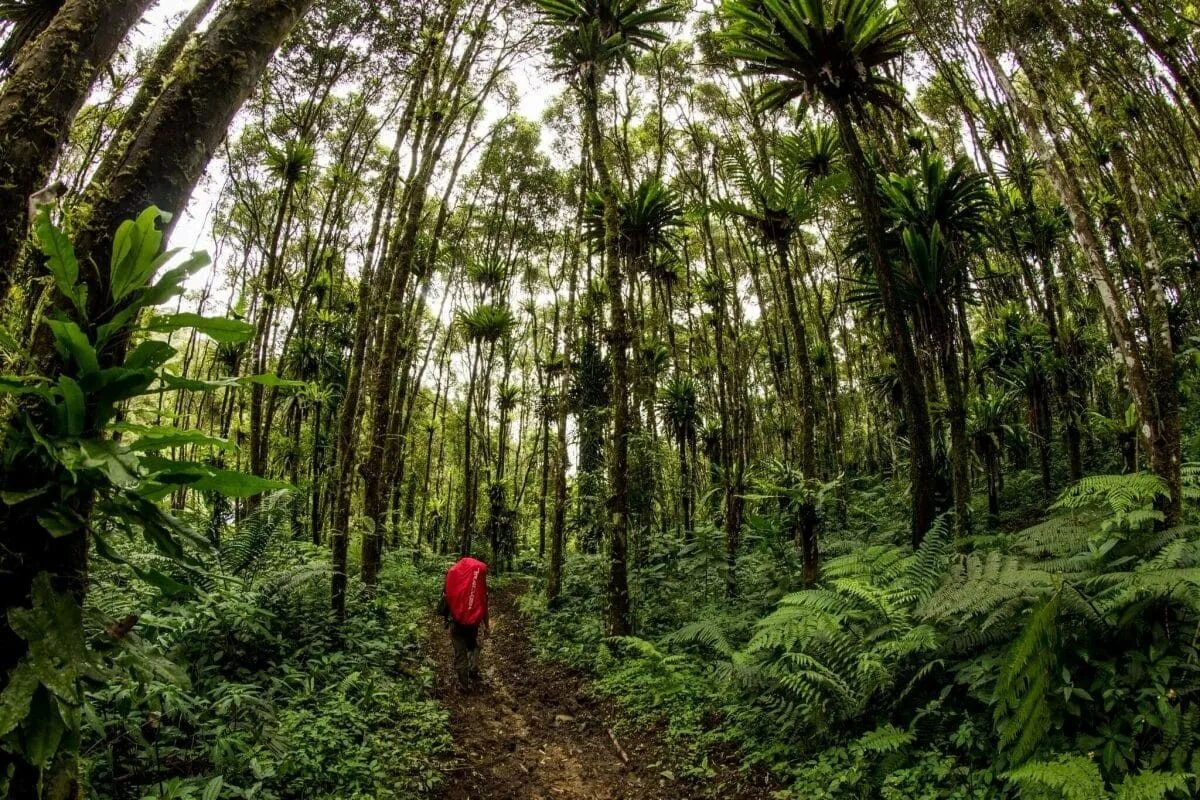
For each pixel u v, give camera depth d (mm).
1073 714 3020
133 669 1509
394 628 7031
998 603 3641
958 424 6516
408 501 23344
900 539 7984
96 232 1628
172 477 1624
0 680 1334
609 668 6344
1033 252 12492
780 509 7824
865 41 6277
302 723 3947
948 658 3840
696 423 14273
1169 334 3764
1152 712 2838
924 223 6988
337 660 5094
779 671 4297
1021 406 11508
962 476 6320
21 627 1289
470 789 3926
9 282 1670
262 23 1956
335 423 14375
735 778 3883
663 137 15109
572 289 15086
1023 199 11570
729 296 17984
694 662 5883
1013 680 3006
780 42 6469
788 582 6996
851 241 7730
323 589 6633
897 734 3357
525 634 8969
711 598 7961
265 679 4488
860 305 8336
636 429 10719
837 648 4125
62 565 1485
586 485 10781
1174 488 3648
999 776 2930
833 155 9367
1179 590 2895
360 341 7230
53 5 3637
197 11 3141
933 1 6281
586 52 7992
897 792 3154
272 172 11531
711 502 12414
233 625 4602
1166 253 10078
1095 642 3271
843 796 3357
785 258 8008
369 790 3477
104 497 1505
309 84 11719
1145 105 9570
